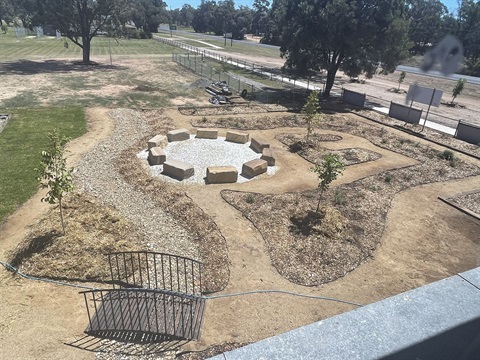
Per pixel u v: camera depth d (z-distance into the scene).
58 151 9.91
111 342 7.16
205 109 25.17
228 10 121.81
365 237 11.43
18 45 58.66
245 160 16.58
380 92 37.62
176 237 11.03
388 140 21.22
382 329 2.67
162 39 82.44
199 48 71.75
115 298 7.98
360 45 29.19
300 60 31.36
